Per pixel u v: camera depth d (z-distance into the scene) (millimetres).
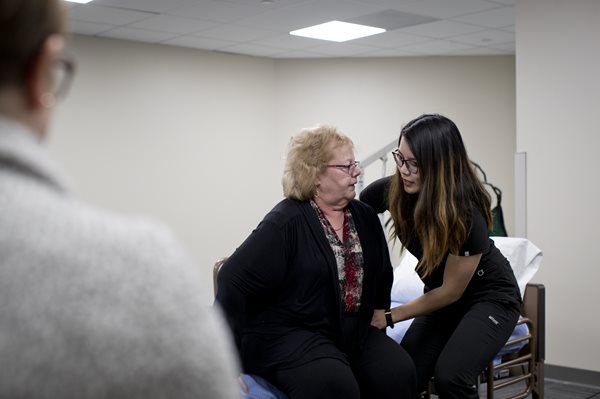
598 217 4312
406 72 7426
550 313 4520
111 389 434
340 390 2049
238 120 7359
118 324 437
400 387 2223
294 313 2189
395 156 2422
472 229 2332
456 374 2250
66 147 6211
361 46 6812
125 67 6531
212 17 5559
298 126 7617
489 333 2352
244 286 2146
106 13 5418
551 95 4504
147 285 453
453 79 7355
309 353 2125
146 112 6691
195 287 481
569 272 4434
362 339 2295
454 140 2332
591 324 4352
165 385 450
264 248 2146
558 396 4094
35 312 419
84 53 6273
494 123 7289
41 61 484
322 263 2186
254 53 7262
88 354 427
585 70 4352
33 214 435
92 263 441
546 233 4523
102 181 6434
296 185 2268
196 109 7043
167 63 6816
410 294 3363
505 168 7270
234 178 7363
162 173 6828
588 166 4348
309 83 7574
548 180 4516
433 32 6117
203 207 7141
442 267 2465
